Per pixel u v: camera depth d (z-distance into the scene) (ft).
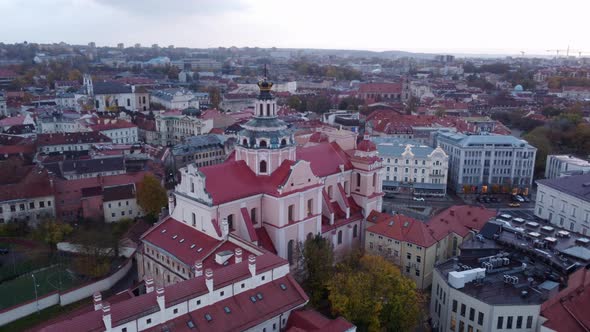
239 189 347.36
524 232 374.43
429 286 390.83
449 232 410.11
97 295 235.81
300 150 409.90
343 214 418.72
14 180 527.81
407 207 603.26
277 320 266.77
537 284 311.88
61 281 387.55
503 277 321.73
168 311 237.45
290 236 360.28
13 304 351.46
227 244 324.39
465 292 304.30
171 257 337.52
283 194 346.95
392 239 392.88
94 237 425.69
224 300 257.96
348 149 465.88
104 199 503.61
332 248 370.32
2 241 456.04
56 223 453.17
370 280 297.12
